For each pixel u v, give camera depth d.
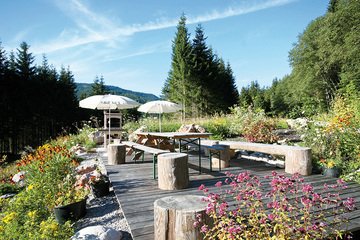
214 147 5.57
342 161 5.13
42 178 4.38
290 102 33.84
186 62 26.47
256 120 9.52
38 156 5.36
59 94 30.36
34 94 27.55
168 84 28.84
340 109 7.73
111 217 3.71
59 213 3.62
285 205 2.05
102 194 4.65
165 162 4.09
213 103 27.81
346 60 22.69
